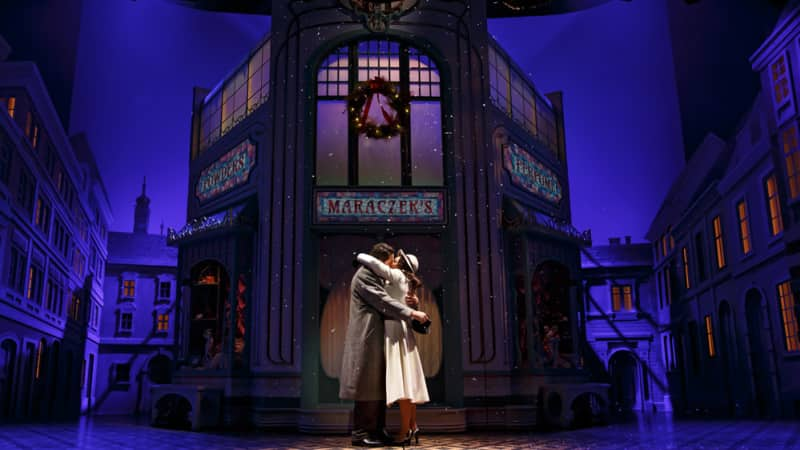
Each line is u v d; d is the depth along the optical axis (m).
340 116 9.82
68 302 19.94
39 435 7.97
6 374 14.41
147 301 24.89
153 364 24.67
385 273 4.71
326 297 9.45
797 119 11.43
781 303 12.12
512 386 9.69
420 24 10.09
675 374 19.38
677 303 19.00
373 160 9.70
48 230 17.31
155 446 6.10
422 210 9.41
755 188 13.05
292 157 9.51
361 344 4.64
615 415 13.78
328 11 10.04
